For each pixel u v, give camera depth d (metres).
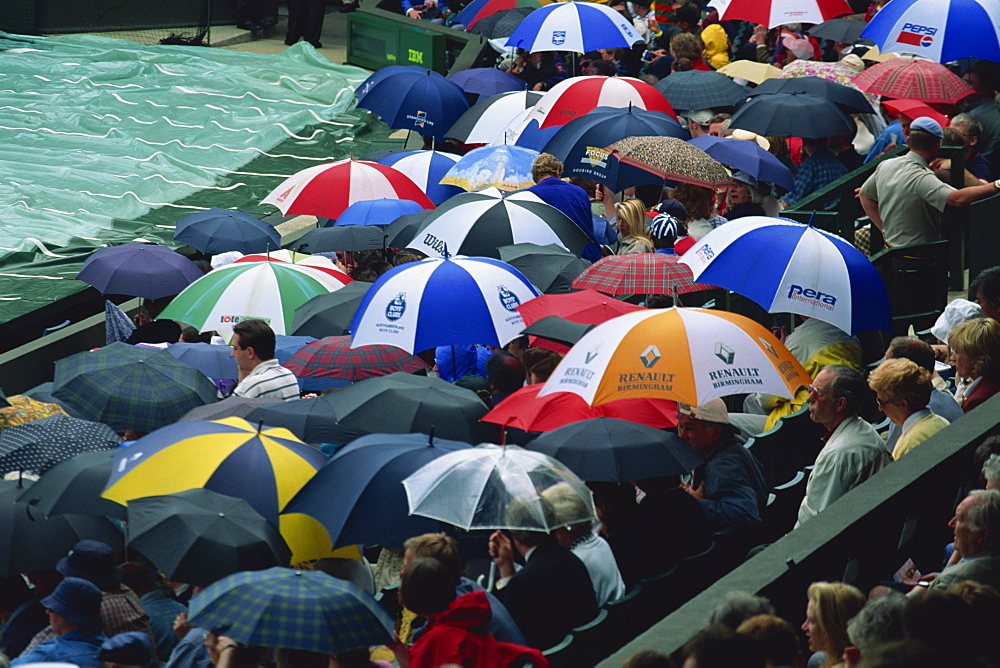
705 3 78.50
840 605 18.06
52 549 24.94
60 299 55.50
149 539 22.98
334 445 31.72
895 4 54.09
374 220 46.34
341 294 37.28
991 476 20.81
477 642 18.92
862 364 34.88
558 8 63.12
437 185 51.44
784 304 30.11
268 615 18.97
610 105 53.69
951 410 27.28
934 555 23.59
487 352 38.22
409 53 84.88
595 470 24.84
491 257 38.44
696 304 41.25
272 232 51.56
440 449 24.70
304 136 77.62
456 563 20.67
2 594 25.84
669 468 24.98
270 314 38.78
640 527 25.00
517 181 46.75
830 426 26.33
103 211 65.88
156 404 31.66
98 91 81.00
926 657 12.30
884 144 50.41
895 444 27.39
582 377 25.66
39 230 62.16
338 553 25.25
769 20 62.56
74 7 93.19
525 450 23.39
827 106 49.16
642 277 34.00
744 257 30.86
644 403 28.42
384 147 76.88
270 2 99.00
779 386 25.45
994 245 39.72
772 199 47.94
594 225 45.16
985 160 46.22
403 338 32.59
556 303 32.72
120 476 25.12
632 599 23.03
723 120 54.41
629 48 63.44
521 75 70.00
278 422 28.38
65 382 31.97
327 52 94.44
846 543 21.69
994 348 26.95
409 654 19.33
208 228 50.09
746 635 14.88
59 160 71.12
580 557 23.72
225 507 23.70
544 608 21.91
